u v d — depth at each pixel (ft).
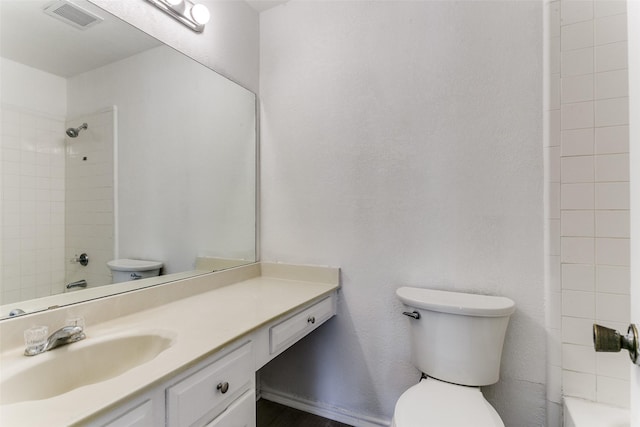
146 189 4.18
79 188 3.50
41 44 3.19
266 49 5.98
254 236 5.91
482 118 4.29
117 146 3.86
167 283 4.16
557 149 3.78
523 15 4.06
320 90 5.44
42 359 2.54
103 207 3.72
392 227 4.87
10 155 2.98
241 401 3.11
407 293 4.37
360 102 5.10
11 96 2.98
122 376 2.19
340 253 5.27
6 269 2.91
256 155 5.96
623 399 3.50
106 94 3.75
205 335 2.96
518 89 4.09
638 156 2.19
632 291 2.29
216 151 5.21
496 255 4.21
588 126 3.63
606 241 3.56
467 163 4.38
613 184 3.53
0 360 2.49
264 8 5.93
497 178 4.21
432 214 4.60
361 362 5.12
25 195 3.08
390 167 4.88
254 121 5.92
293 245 5.68
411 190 4.74
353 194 5.16
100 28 3.66
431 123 4.60
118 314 3.52
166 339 3.01
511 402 4.11
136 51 4.03
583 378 3.66
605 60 3.56
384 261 4.94
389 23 4.89
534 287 4.00
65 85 3.38
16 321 2.75
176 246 4.56
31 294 3.05
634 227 2.29
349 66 5.19
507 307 3.71
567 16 3.73
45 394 2.48
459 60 4.42
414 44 4.71
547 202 3.85
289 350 5.72
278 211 5.83
